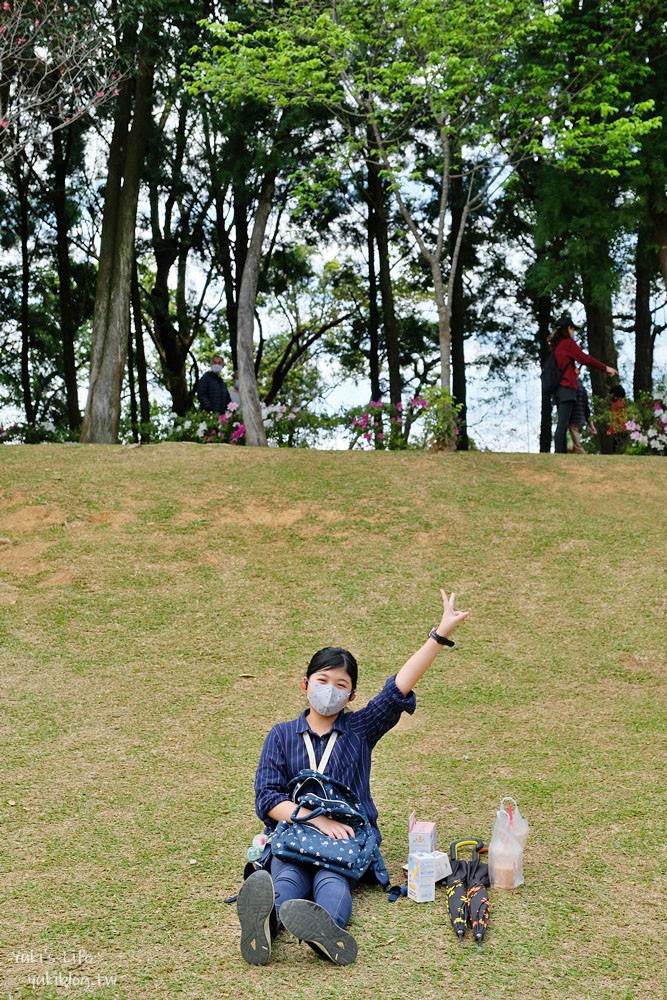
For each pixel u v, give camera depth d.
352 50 12.40
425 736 5.91
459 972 3.48
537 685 6.63
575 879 4.19
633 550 8.83
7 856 4.42
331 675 4.09
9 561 8.61
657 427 13.17
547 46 13.92
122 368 14.51
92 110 14.90
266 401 24.95
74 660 6.95
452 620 4.26
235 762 5.51
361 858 3.89
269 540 9.12
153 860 4.39
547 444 22.67
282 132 13.91
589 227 14.90
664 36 13.87
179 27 13.52
